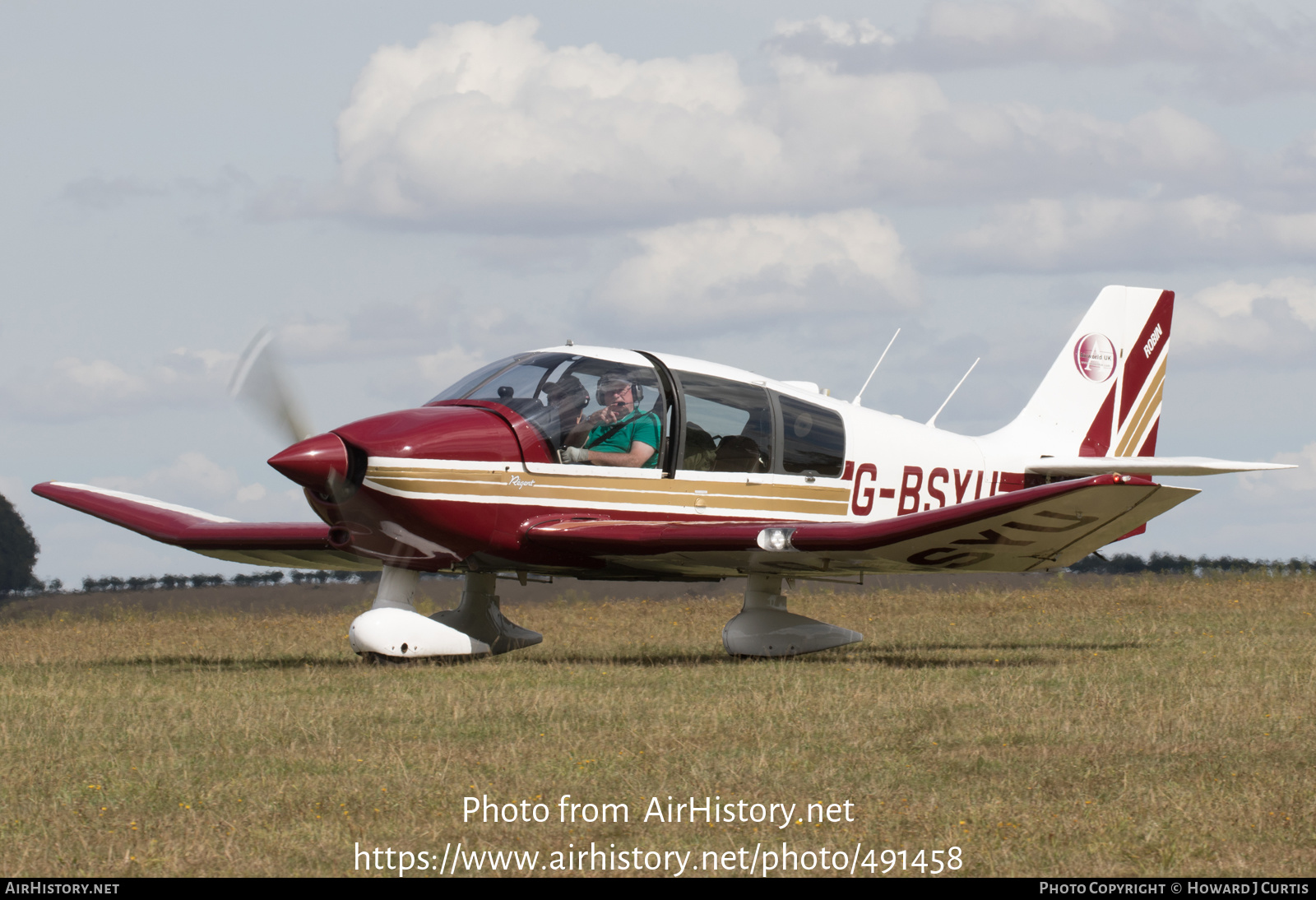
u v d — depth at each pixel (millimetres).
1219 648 33812
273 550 38438
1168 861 13469
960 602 57250
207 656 36562
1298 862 13445
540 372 33000
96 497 40938
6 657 37438
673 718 22016
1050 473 43250
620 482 32969
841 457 37062
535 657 35094
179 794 16562
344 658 34938
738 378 35500
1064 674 28266
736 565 33531
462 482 30750
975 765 18062
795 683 26500
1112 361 45562
